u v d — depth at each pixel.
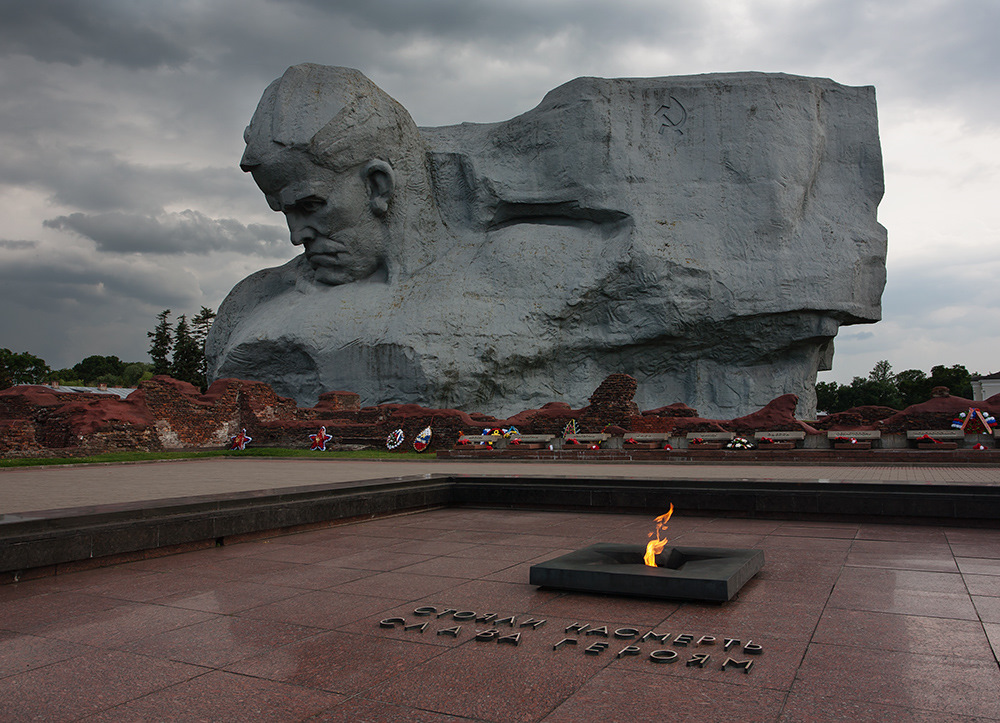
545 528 8.09
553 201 45.59
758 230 43.06
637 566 5.20
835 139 46.25
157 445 23.31
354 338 41.38
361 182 43.53
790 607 4.55
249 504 7.32
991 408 18.02
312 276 46.41
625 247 42.78
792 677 3.31
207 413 25.45
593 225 45.88
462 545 6.96
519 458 20.95
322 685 3.26
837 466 16.39
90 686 3.26
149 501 6.72
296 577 5.53
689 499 9.09
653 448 20.30
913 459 17.00
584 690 3.18
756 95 44.44
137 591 5.09
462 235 47.53
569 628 4.10
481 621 4.28
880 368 89.19
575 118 45.12
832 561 6.02
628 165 44.75
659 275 42.12
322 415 26.81
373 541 7.22
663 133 45.59
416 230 46.16
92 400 23.27
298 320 42.94
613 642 3.87
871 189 45.78
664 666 3.49
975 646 3.74
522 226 46.41
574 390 44.19
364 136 42.28
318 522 8.06
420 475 10.26
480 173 46.84
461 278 44.38
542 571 5.09
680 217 43.88
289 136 40.72
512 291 43.53
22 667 3.52
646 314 42.59
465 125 51.88
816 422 23.77
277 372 44.06
